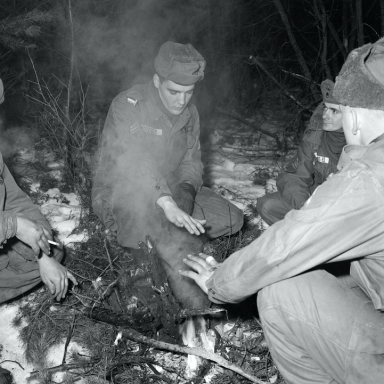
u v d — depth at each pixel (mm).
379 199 1840
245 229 4043
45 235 2721
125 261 3412
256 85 8203
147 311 2826
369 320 2002
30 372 2742
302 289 2053
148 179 3078
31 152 5645
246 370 2680
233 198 4781
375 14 7812
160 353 2852
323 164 3557
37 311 3121
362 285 2084
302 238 1906
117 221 3342
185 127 3547
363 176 1854
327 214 1872
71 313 3125
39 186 4844
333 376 2100
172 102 3268
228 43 8438
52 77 7301
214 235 3631
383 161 1875
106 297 3082
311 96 7363
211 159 5875
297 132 6422
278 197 3785
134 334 2701
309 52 8539
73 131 4770
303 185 3658
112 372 2707
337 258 1948
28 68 6785
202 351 2535
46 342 2936
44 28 6938
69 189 4738
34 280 3061
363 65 1882
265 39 8656
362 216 1855
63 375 2732
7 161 5344
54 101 5180
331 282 2080
